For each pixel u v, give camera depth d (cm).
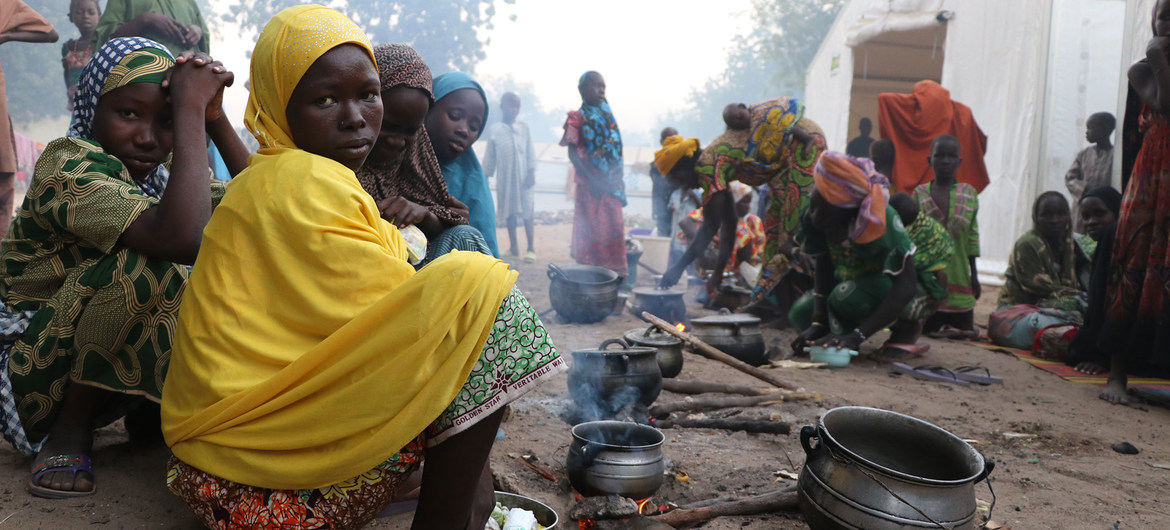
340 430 162
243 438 167
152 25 646
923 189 723
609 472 262
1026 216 1109
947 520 221
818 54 1814
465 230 309
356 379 162
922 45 1733
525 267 1071
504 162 1147
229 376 168
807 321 623
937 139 715
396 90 282
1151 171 469
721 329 516
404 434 161
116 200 239
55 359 252
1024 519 286
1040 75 1097
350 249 164
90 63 259
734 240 752
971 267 738
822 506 234
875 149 903
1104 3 1087
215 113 260
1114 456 372
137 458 284
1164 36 459
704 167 723
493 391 167
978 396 483
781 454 342
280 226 168
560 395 423
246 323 169
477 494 194
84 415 260
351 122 182
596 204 801
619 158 802
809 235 579
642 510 272
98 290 247
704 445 351
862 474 226
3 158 589
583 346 544
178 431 173
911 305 580
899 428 260
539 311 695
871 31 1505
